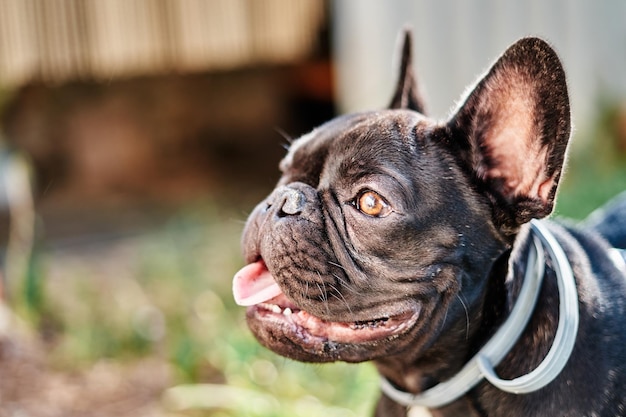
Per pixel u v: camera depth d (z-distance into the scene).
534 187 0.82
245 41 2.40
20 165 1.63
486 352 0.82
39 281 1.44
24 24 2.22
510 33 2.23
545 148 0.81
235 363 1.18
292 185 0.84
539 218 0.82
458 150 0.83
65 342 1.31
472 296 0.82
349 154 0.83
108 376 1.24
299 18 2.45
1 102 2.72
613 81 2.24
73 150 2.78
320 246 0.82
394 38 2.14
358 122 0.85
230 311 1.42
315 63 2.74
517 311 0.82
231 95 2.89
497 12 2.21
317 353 0.83
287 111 2.90
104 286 1.67
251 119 2.88
